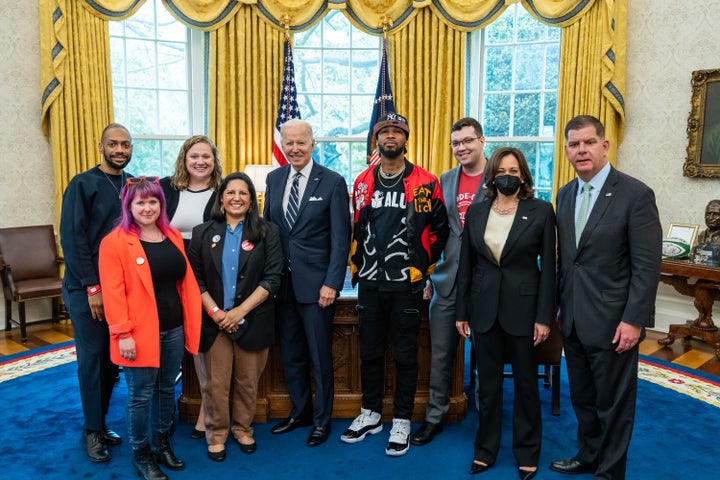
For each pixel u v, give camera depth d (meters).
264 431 2.95
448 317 2.82
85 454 2.71
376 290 2.71
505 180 2.35
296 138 2.64
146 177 2.36
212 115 5.66
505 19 5.73
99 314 2.54
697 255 4.35
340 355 3.10
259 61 5.68
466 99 5.71
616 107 4.97
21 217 4.98
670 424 3.08
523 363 2.43
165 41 5.75
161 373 2.48
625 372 2.26
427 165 5.77
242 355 2.65
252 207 2.63
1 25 4.74
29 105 4.95
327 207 2.73
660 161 4.96
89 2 5.00
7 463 2.62
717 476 2.53
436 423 2.88
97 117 5.16
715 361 4.18
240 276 2.58
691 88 4.71
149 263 2.32
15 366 3.97
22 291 4.49
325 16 5.77
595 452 2.46
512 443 2.78
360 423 2.87
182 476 2.50
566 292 2.37
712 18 4.59
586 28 5.03
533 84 5.68
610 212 2.22
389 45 5.70
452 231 2.80
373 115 5.66
